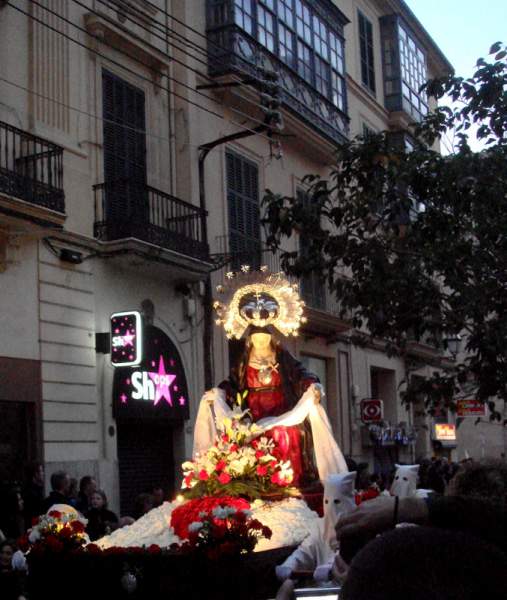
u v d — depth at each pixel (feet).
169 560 17.28
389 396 92.43
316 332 74.28
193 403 57.26
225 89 62.28
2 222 41.96
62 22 49.16
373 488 20.68
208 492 20.63
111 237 49.93
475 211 45.19
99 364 49.21
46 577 18.35
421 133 48.73
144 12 56.59
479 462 8.77
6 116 45.01
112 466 49.11
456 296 46.11
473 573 5.09
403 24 100.17
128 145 54.19
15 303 43.96
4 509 36.52
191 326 57.77
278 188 70.74
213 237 60.85
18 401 43.62
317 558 17.92
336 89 79.82
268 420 22.63
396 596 5.03
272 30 67.92
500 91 44.01
